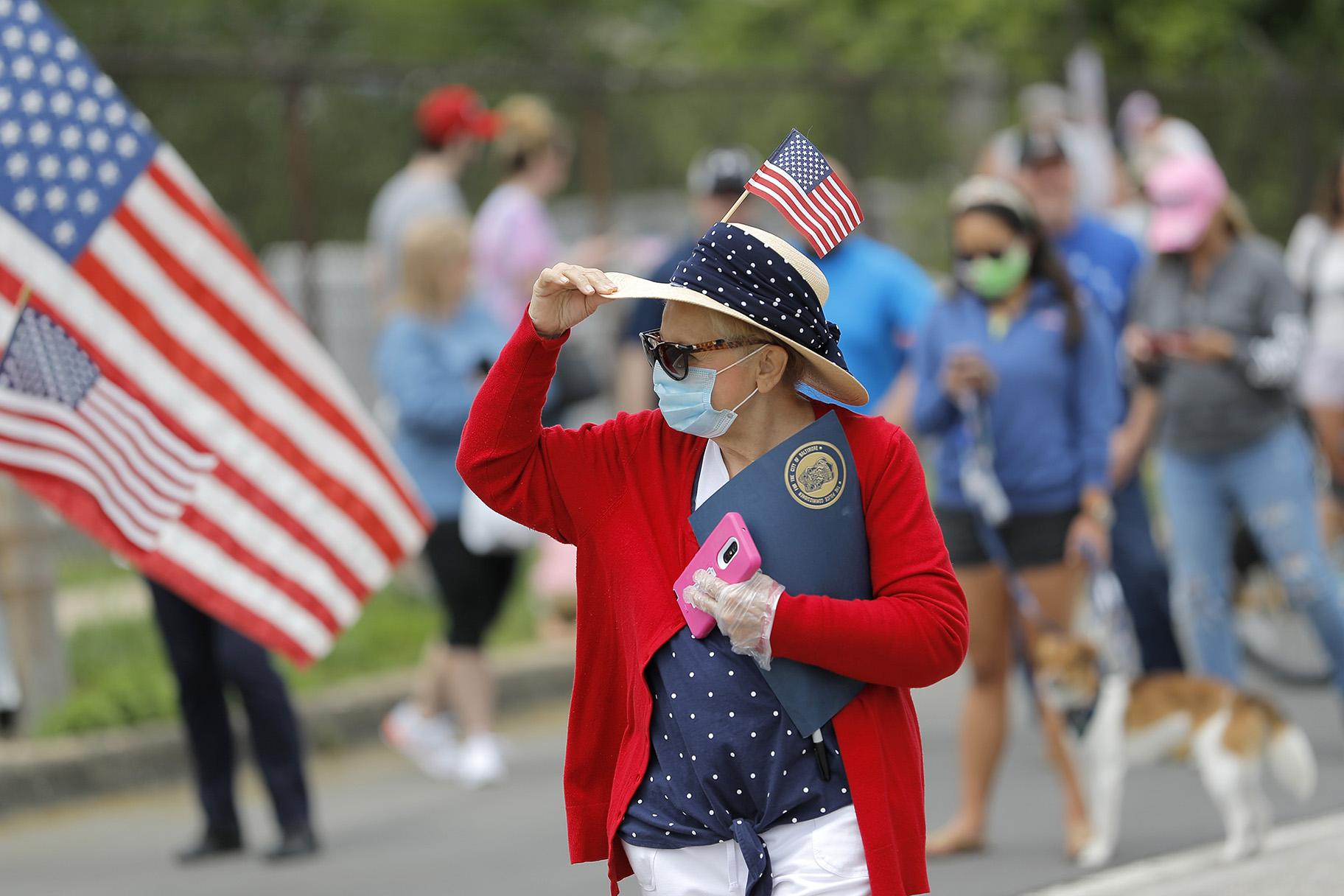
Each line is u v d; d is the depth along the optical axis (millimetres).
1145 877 21641
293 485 22281
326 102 38312
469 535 28719
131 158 21000
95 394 20609
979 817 23016
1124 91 53656
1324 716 30891
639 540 11594
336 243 38812
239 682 24094
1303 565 26781
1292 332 26234
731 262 11102
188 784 29453
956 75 47375
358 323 39031
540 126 36000
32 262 20344
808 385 11633
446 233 28984
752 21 73000
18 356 20109
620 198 41812
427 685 29828
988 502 22578
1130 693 22547
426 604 38281
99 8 58156
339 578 22656
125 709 30109
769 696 11211
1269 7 73938
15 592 29484
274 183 37469
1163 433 27453
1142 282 27312
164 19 60219
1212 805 25141
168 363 21219
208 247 21578
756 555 11000
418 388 28609
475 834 25500
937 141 46031
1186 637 32906
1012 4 63469
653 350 11344
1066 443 22844
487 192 40750
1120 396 23469
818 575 11211
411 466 28969
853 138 44188
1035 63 63031
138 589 34406
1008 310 23047
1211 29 69750
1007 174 28547
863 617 10961
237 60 34375
